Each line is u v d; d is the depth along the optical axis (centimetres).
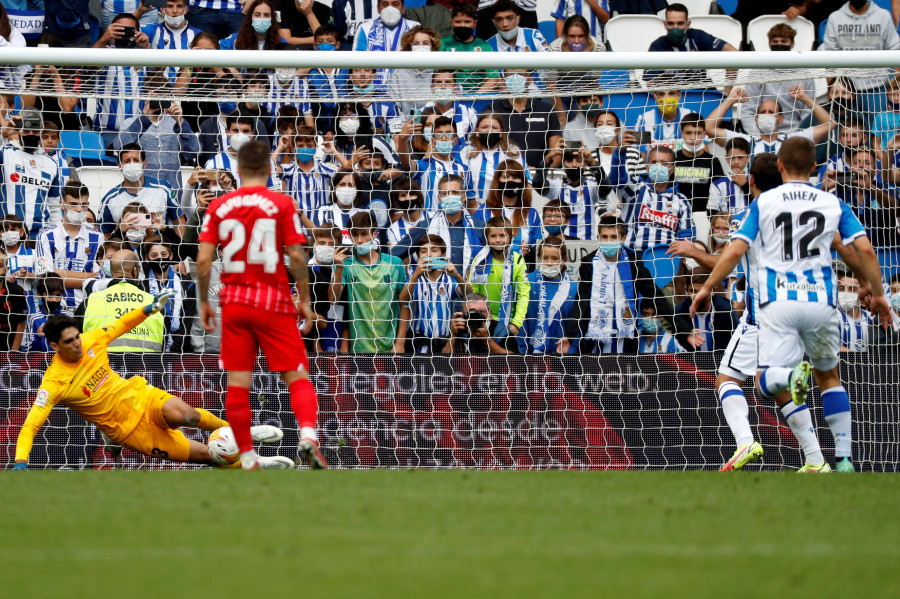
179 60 2656
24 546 1009
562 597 785
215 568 898
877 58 2623
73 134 3484
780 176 2208
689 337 3241
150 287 3219
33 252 3306
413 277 3225
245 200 1886
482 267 3253
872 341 3002
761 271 1994
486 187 3447
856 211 3142
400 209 3434
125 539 1050
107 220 3384
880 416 2944
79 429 2878
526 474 1909
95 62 2639
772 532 1130
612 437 2948
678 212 3409
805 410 2180
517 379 2964
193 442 2538
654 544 1040
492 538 1066
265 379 2961
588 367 2966
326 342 3259
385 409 2942
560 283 3300
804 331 1997
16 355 2873
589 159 3481
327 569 895
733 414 2183
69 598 776
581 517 1227
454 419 2948
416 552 981
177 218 3431
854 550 1019
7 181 3369
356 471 1936
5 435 2838
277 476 1764
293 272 1906
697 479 1786
